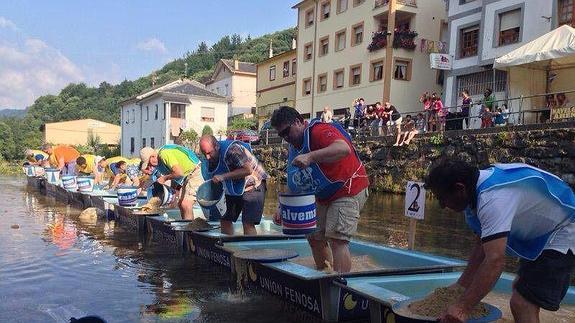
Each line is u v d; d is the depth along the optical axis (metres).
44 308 4.25
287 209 5.62
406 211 6.28
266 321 3.99
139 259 6.34
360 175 4.44
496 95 20.89
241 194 6.18
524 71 16.91
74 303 4.41
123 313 4.15
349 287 3.70
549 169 12.38
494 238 2.49
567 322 3.48
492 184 2.57
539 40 15.37
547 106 16.27
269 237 5.98
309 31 34.62
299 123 4.62
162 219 7.81
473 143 14.65
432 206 13.60
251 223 6.39
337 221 4.37
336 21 31.91
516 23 20.06
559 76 16.98
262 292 4.79
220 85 52.41
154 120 41.97
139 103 44.34
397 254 5.33
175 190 8.84
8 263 5.92
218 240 5.82
